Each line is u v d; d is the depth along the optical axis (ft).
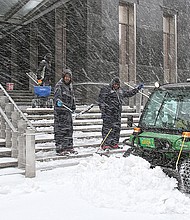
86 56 54.44
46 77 42.73
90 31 54.85
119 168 20.76
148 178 19.01
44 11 54.03
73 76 56.75
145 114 22.97
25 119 26.14
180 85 22.52
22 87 68.64
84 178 21.02
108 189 18.90
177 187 19.06
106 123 31.37
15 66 71.46
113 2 58.03
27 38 67.46
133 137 21.90
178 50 70.49
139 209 17.04
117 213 16.74
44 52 63.62
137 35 62.75
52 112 38.73
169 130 21.07
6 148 27.55
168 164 19.99
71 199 18.86
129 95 32.22
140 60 63.21
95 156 24.75
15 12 54.65
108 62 57.00
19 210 17.28
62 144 28.71
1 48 76.13
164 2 67.62
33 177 23.04
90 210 17.19
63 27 59.93
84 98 54.49
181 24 71.20
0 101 30.83
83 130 36.70
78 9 56.24
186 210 16.80
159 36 66.39
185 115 21.20
